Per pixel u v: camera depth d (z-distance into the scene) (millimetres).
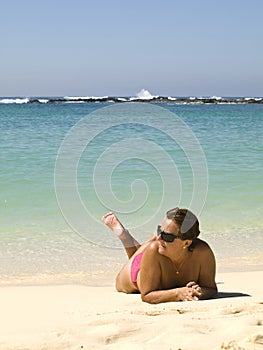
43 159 13711
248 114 44344
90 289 5047
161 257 4484
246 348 3021
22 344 3195
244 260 6527
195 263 4590
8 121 30328
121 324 3559
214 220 8406
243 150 16719
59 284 5500
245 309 3943
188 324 3547
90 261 6441
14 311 4176
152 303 4449
